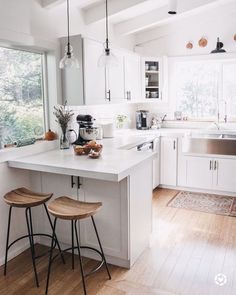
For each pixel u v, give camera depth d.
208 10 4.82
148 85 5.11
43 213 3.05
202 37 4.98
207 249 2.98
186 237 3.23
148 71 5.00
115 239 2.69
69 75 3.48
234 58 4.89
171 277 2.54
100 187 2.68
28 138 3.26
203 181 4.60
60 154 3.13
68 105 3.55
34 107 3.43
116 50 4.03
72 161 2.78
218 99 5.18
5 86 3.08
